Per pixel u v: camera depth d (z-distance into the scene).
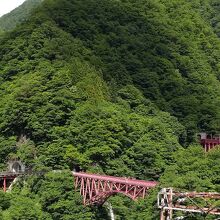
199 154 104.75
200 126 154.50
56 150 110.56
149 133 125.94
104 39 169.25
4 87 134.88
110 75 151.88
